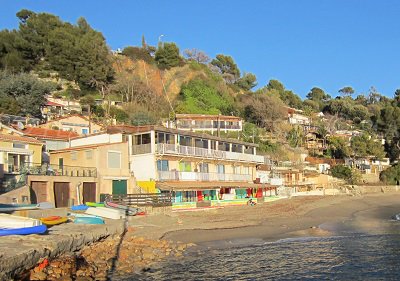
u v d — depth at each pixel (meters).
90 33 119.75
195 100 116.19
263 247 31.66
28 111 76.81
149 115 91.75
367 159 113.25
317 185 86.44
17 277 18.09
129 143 50.94
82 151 47.44
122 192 47.69
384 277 23.14
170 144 51.69
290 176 82.88
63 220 32.91
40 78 99.44
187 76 130.25
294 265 25.98
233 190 62.38
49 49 106.62
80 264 22.36
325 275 23.67
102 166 46.41
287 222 45.62
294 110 140.12
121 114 89.38
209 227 39.91
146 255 26.97
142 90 106.31
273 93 152.62
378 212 58.06
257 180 71.12
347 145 116.69
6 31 107.62
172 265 25.41
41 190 39.53
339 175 96.38
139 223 38.44
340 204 66.12
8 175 39.31
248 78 157.25
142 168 50.00
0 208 30.47
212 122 96.62
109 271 23.02
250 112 119.50
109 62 112.81
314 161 101.31
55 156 49.91
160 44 138.38
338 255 28.80
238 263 26.41
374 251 30.03
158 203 44.97
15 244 21.20
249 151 70.44
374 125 150.50
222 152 61.56
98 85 102.88
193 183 53.66
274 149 97.62
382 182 100.94
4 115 66.62
